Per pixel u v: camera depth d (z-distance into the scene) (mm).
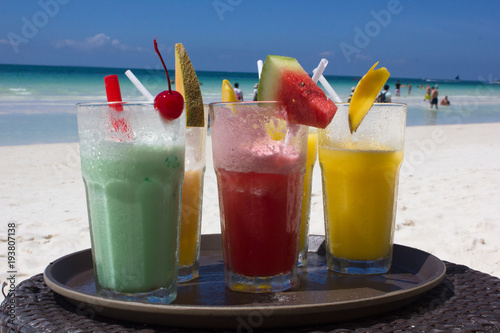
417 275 1290
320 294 1105
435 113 20797
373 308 976
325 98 1073
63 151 8539
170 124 1019
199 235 1283
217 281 1223
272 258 1114
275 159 1096
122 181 995
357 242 1297
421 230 3703
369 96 1201
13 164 7141
